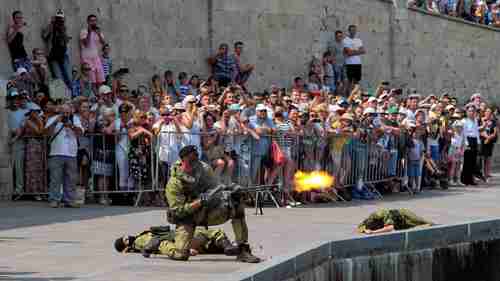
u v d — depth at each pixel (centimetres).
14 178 2869
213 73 3994
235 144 2952
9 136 2864
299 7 4372
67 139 2769
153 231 1939
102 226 2359
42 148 2842
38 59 3109
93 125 2881
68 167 2772
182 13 3953
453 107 4006
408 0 4941
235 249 1859
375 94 4166
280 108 3056
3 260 1856
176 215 1833
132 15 3744
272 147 2984
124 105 2912
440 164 3850
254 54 4225
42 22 3331
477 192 3653
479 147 4150
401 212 2373
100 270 1734
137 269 1738
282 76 4328
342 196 3250
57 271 1730
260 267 1669
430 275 2319
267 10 4266
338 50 4428
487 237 2538
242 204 1838
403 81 4947
